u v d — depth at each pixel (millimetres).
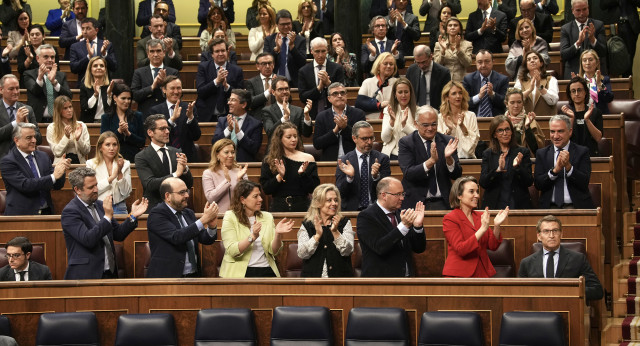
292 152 11062
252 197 9539
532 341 8086
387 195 9055
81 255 9406
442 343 8297
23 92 15469
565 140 11055
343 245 9188
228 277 9367
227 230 9484
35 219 10758
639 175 13609
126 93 12633
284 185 10953
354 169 10820
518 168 10773
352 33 17062
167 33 17594
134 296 8984
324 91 13820
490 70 13797
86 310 8969
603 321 10227
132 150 12609
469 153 12016
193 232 9211
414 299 8617
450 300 8547
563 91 14609
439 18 16734
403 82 11883
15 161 11250
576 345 8258
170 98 12945
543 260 9484
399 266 9047
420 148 10766
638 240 12398
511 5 17297
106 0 17562
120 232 9617
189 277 9469
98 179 11297
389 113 11852
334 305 8750
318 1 18328
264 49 15867
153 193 11039
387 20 16781
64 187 12336
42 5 20969
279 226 9383
